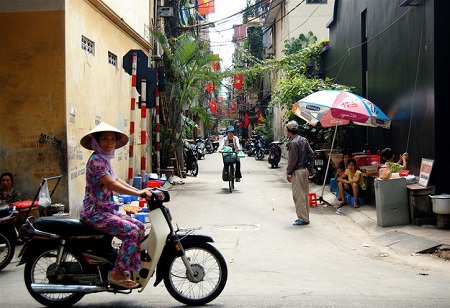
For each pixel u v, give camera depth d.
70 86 9.73
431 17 9.65
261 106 41.78
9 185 9.01
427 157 9.89
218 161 31.52
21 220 8.42
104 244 5.03
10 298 5.50
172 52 19.98
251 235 9.12
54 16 9.43
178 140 20.06
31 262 5.07
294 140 10.23
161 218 4.99
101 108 11.92
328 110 12.00
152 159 18.42
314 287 5.75
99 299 5.41
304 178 10.16
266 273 6.52
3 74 9.49
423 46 10.10
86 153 10.68
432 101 9.63
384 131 12.92
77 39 10.17
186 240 5.16
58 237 4.98
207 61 19.16
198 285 5.57
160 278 5.10
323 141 17.73
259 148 31.41
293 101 17.98
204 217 11.02
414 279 6.19
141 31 16.52
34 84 9.47
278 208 12.22
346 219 10.84
